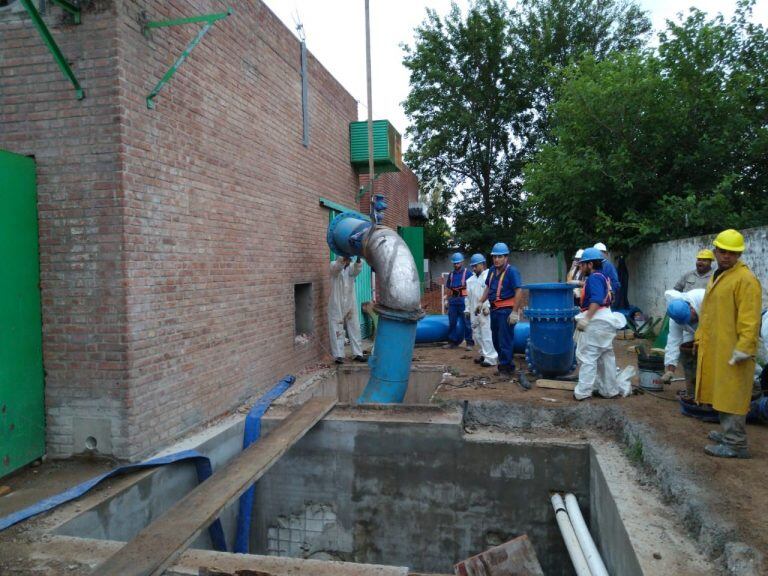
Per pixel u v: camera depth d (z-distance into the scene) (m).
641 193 13.15
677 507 3.91
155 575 2.88
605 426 6.03
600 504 4.92
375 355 6.96
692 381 6.01
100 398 4.68
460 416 6.12
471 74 24.02
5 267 4.37
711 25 12.58
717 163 12.55
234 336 6.45
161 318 5.08
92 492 4.25
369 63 7.20
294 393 6.99
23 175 4.54
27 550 3.50
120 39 4.54
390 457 6.05
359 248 7.64
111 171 4.56
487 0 23.34
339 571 3.30
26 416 4.58
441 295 18.41
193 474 5.18
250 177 6.91
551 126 23.34
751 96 12.48
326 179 9.90
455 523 5.93
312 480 6.27
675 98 12.62
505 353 7.95
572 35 23.52
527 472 5.74
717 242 4.45
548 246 15.35
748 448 4.75
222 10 6.25
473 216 25.23
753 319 4.22
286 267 8.02
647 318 12.04
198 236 5.70
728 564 3.05
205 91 5.87
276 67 7.76
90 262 4.64
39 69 4.62
